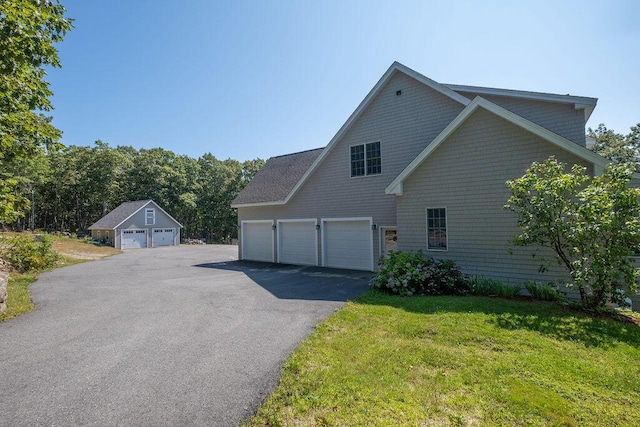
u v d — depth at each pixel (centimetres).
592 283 644
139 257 2130
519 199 675
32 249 1405
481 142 866
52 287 988
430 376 341
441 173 927
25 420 284
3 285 691
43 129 854
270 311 657
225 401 310
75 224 4966
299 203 1480
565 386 316
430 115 1137
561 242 661
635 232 513
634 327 493
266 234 1644
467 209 885
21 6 663
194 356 426
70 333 536
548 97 996
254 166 5391
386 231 1227
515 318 533
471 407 283
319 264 1405
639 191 537
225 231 4984
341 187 1337
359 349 423
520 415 270
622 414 271
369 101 1258
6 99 759
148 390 336
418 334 472
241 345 463
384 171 1225
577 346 416
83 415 291
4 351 455
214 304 733
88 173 4500
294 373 361
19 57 697
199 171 5428
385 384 325
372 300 713
